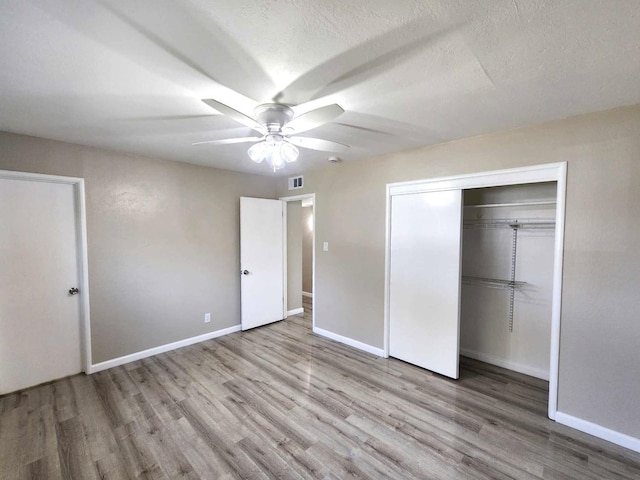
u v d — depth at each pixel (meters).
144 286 3.37
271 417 2.33
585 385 2.16
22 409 2.41
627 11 1.10
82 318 2.99
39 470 1.81
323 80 1.65
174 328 3.64
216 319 4.05
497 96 1.84
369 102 1.93
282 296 4.79
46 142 2.70
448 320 2.93
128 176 3.22
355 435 2.13
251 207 4.30
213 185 3.96
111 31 1.24
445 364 2.96
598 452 1.97
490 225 3.23
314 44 1.33
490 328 3.28
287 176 4.55
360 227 3.61
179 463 1.87
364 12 1.13
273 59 1.45
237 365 3.21
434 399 2.58
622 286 2.01
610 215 2.04
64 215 2.88
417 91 1.78
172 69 1.53
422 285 3.10
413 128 2.43
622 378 2.02
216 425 2.23
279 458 1.92
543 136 2.29
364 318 3.61
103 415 2.34
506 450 1.99
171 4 1.08
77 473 1.79
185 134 2.55
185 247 3.71
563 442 2.06
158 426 2.21
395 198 3.27
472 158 2.67
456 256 2.85
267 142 2.01
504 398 2.60
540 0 1.06
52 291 2.84
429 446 2.03
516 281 3.08
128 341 3.27
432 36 1.27
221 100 1.88
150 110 2.04
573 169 2.16
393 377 2.96
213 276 4.00
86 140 2.74
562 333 2.23
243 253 4.23
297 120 1.79
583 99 1.88
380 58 1.44
